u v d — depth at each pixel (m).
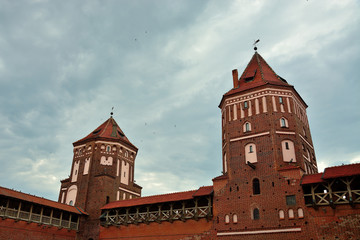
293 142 37.28
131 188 55.03
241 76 45.41
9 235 36.47
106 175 49.62
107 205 45.56
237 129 39.94
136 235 41.12
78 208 47.47
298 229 31.05
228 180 37.53
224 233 35.00
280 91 40.16
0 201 37.75
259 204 34.25
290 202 32.56
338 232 29.12
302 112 42.56
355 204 29.14
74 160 53.94
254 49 48.44
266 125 38.00
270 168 35.38
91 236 44.94
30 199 39.75
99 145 52.84
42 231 40.34
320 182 30.98
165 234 38.94
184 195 40.00
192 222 37.69
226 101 42.59
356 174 28.80
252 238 33.12
